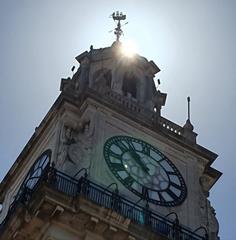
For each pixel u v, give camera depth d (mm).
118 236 44688
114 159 49250
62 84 55094
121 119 51625
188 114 55625
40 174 49062
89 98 51344
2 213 53594
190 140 53406
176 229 47062
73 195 44562
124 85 56719
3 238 45688
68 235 44156
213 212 51594
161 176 50438
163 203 48969
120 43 58531
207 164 53469
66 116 51031
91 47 56875
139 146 51031
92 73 55531
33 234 44625
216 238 50062
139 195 48312
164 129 52656
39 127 53219
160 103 56812
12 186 54344
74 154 48625
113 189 47281
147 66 58250
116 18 60594
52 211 44062
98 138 49781
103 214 44625
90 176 47406
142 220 46188
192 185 51406
